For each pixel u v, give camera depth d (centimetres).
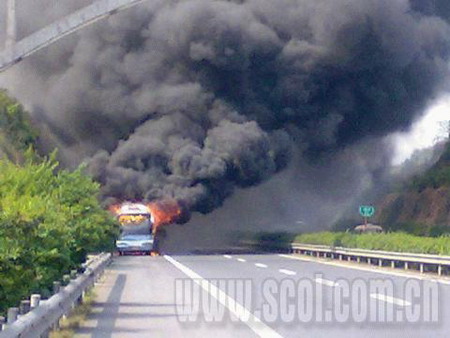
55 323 1267
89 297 1855
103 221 2411
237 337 1217
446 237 3019
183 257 4347
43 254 1144
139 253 4616
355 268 3083
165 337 1224
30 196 1399
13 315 870
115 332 1289
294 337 1208
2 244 1008
